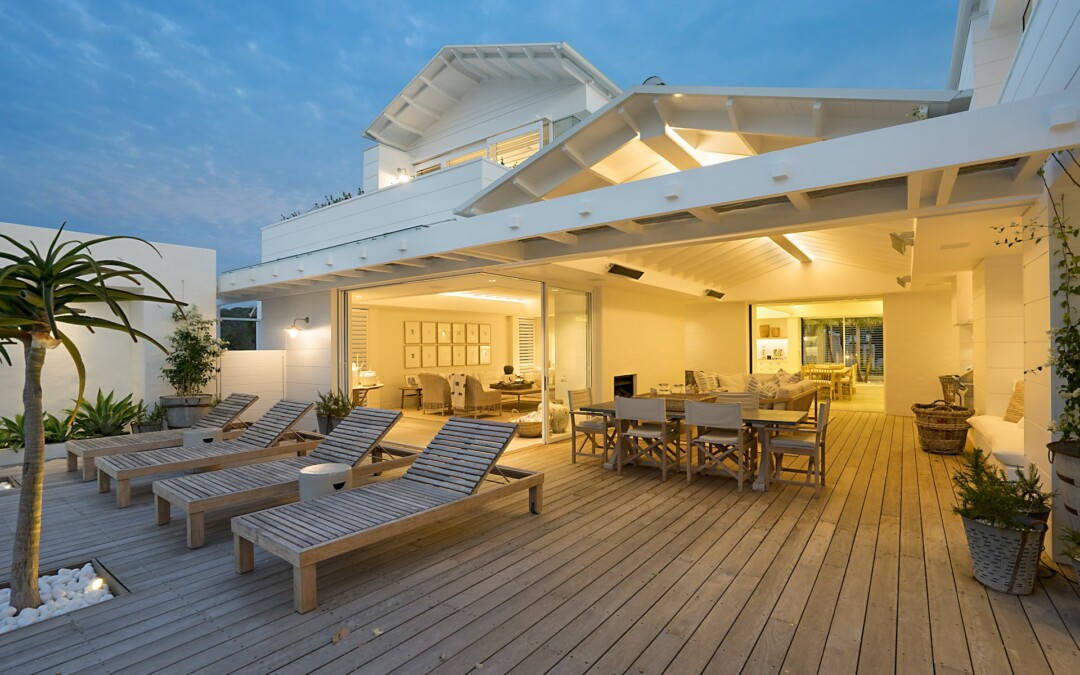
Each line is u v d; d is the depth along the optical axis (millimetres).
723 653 2715
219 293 9688
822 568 3699
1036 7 3594
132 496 5473
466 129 11734
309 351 9492
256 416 9609
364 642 2814
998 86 5496
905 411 11469
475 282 8289
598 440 8688
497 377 15125
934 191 4098
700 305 14047
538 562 3809
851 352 19641
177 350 8758
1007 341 6504
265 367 9797
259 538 3406
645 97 5617
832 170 3766
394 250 6719
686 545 4121
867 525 4562
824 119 5309
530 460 7191
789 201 4621
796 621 3014
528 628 2945
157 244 8781
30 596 3215
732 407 5613
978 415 7031
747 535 4332
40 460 3279
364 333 12586
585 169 6559
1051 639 2824
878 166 3590
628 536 4316
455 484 4461
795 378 11117
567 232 5707
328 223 11453
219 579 3555
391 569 3693
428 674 2549
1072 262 3432
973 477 3504
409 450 6492
